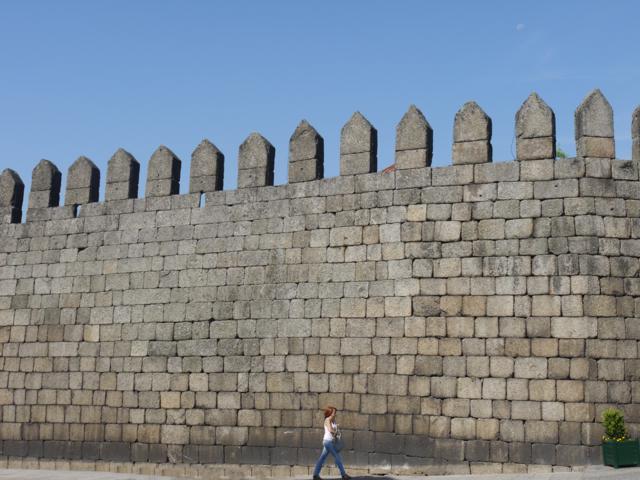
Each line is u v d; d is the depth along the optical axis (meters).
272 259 17.97
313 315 17.30
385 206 17.08
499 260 15.92
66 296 19.97
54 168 21.16
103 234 19.94
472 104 16.81
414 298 16.39
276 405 17.30
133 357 18.88
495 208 16.17
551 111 16.23
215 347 18.11
